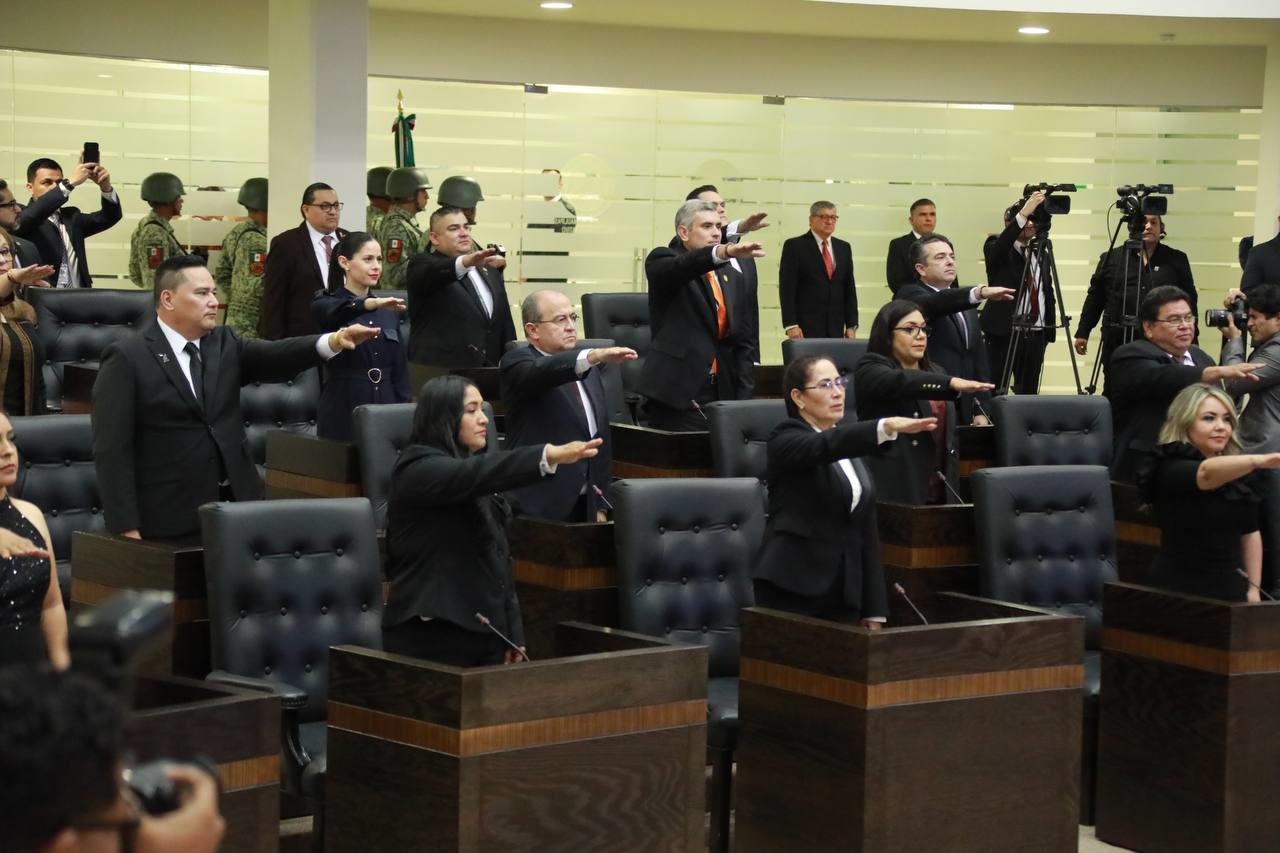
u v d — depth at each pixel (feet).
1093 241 42.55
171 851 5.07
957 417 22.77
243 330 32.37
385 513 18.70
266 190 33.53
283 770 13.20
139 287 34.17
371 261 20.43
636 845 12.98
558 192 40.50
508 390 18.63
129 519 15.67
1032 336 30.07
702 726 13.37
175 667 14.55
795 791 14.33
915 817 14.05
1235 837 15.89
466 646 13.65
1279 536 18.81
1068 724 14.90
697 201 21.84
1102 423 21.67
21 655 11.34
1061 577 18.45
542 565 17.40
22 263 24.62
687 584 16.42
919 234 35.24
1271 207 38.68
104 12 36.29
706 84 40.47
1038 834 14.78
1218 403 16.76
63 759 4.22
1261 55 41.29
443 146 39.52
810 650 14.15
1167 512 17.06
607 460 19.21
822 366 15.46
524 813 12.28
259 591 14.15
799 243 32.76
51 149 36.68
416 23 38.47
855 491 15.55
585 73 39.70
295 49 31.48
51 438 17.11
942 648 14.10
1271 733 15.99
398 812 12.34
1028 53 41.32
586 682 12.59
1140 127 42.11
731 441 20.13
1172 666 16.25
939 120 42.01
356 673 12.58
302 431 22.58
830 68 40.98
